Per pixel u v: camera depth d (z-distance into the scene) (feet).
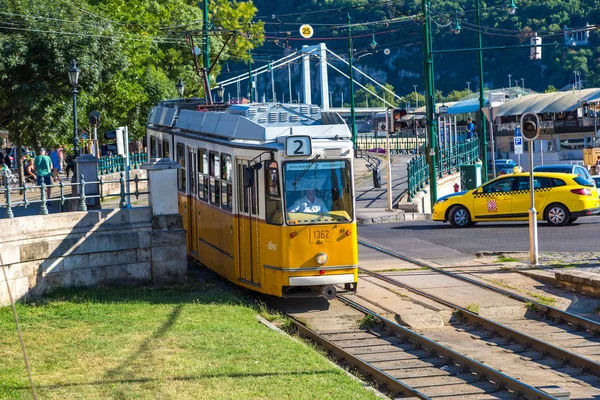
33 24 126.11
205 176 71.46
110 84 149.59
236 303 60.95
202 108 81.25
